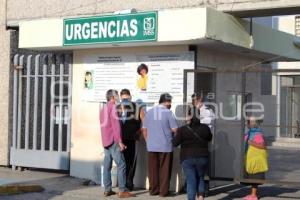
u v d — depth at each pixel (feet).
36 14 46.52
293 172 50.75
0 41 47.21
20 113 45.91
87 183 39.96
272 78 75.66
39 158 44.34
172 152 36.01
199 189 31.48
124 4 42.78
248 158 34.37
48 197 35.37
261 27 42.75
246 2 37.14
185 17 34.91
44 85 44.57
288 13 38.32
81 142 42.06
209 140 31.17
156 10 38.52
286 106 78.38
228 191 38.27
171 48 37.73
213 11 35.19
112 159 36.06
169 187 36.78
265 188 40.16
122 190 35.37
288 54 48.75
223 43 36.70
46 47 41.22
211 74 39.68
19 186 36.96
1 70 46.98
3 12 47.55
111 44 38.19
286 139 76.69
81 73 42.01
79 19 39.19
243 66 44.98
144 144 38.88
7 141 46.39
